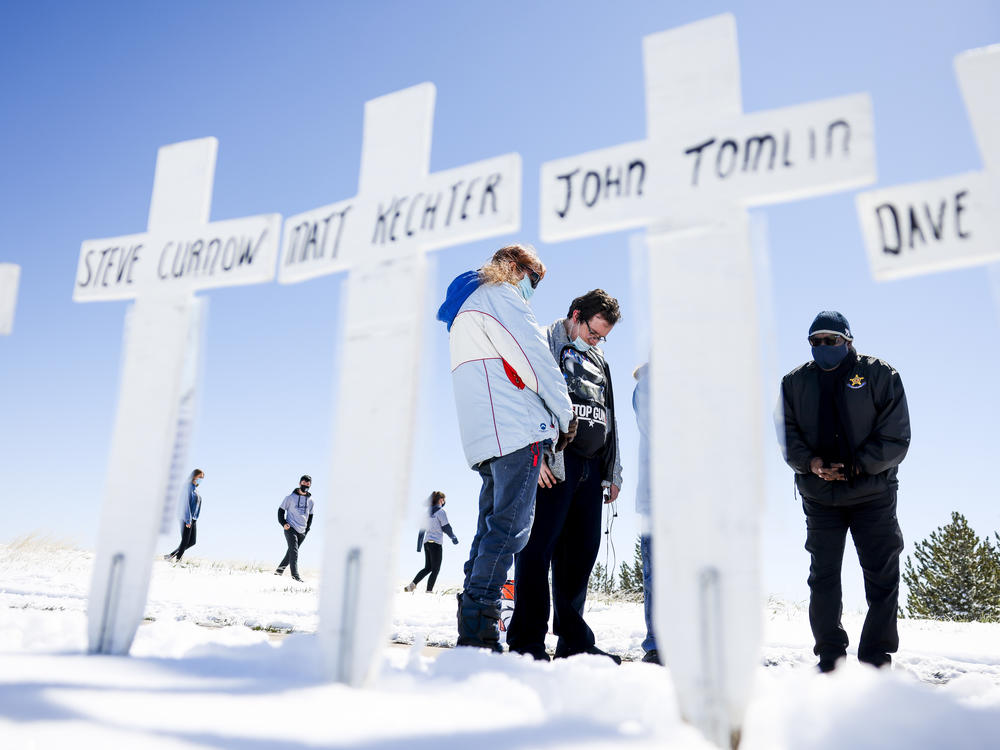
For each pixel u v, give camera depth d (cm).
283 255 200
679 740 121
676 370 145
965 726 129
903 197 144
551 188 167
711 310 145
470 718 129
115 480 201
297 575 1318
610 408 378
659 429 144
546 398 310
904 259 141
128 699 127
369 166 192
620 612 796
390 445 169
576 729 123
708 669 131
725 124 152
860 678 145
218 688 142
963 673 370
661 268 151
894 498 358
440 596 995
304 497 1349
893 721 129
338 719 123
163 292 210
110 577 193
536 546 331
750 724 136
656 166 156
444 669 192
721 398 140
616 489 414
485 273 325
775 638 514
